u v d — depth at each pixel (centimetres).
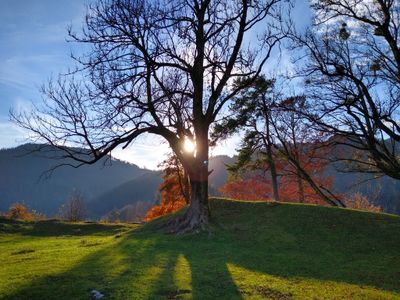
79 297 1036
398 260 1714
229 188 4506
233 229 2262
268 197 4362
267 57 2286
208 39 2250
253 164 3875
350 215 2373
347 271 1527
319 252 1894
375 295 1191
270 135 3616
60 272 1306
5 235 3378
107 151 1908
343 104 1705
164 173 4869
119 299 1023
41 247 2230
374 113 1598
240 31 2234
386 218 2327
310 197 4275
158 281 1209
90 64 1811
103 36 1897
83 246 2147
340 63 1717
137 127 2011
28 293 1065
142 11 1956
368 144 1733
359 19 1619
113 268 1378
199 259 1622
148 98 2078
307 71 1800
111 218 10375
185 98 2308
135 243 2027
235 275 1344
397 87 1636
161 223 2625
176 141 2252
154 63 2003
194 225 2252
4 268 1434
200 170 2306
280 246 1997
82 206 6681
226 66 2277
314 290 1213
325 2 1666
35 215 7938
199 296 1075
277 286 1222
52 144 1767
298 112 2081
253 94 3419
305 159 3641
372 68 1705
